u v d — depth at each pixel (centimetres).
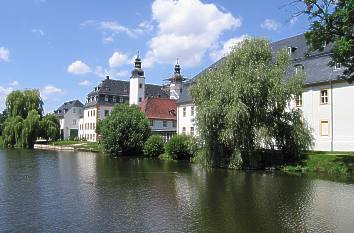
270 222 1808
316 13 3141
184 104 7069
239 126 3719
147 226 1747
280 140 3941
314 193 2525
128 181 3169
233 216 1923
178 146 5381
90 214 1980
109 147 6425
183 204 2208
